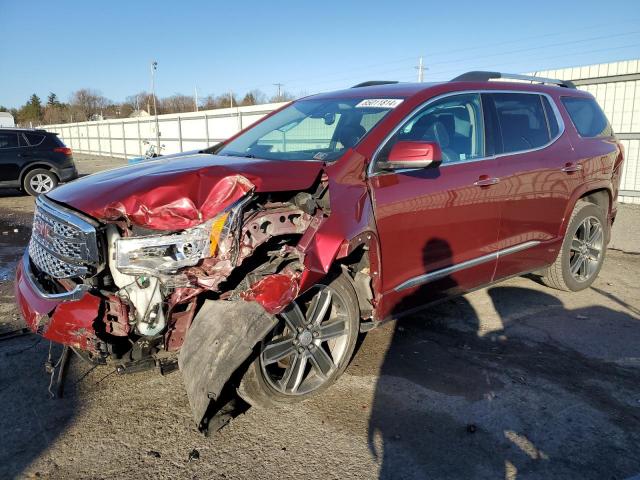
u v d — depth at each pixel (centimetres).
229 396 316
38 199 329
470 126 415
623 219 949
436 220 370
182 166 336
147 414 323
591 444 292
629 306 500
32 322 288
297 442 295
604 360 389
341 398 338
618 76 1123
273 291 288
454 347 410
